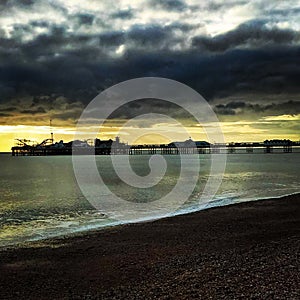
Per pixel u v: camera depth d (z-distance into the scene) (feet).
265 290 28.94
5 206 97.55
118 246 49.26
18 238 58.85
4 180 192.95
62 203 101.71
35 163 452.76
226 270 34.88
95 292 32.73
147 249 46.98
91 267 40.52
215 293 29.12
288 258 37.55
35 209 91.45
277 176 193.57
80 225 69.51
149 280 34.40
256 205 82.74
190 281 32.68
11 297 32.50
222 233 54.49
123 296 30.91
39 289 34.30
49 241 53.88
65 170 290.97
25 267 41.32
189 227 60.03
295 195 99.91
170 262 40.01
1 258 45.27
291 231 54.29
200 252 43.62
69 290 33.76
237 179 177.37
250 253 40.93
